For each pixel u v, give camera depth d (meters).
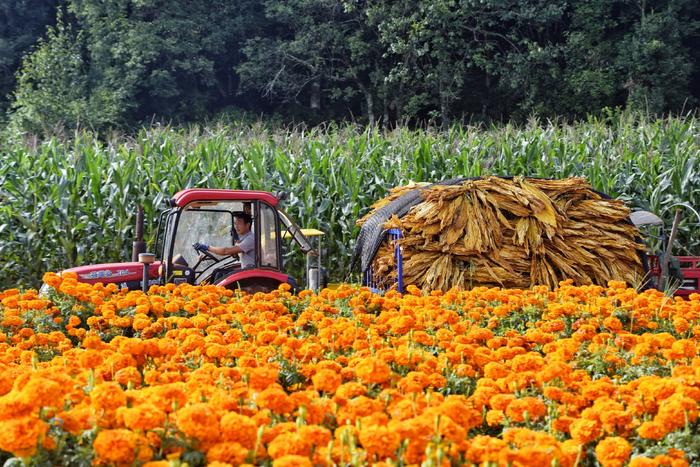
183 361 10.34
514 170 31.91
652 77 68.00
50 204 27.66
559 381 9.25
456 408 7.00
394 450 6.21
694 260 22.62
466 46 71.75
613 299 14.56
